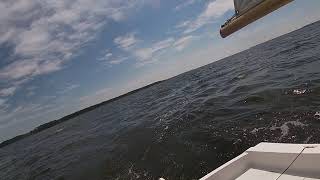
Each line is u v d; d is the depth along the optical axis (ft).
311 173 12.42
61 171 49.70
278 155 13.51
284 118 33.96
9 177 73.77
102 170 39.17
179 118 55.01
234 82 86.94
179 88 150.92
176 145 37.01
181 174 28.84
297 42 165.07
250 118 38.50
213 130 38.24
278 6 6.27
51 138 159.74
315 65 64.44
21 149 177.06
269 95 48.34
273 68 85.66
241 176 14.35
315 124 29.27
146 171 32.58
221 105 54.29
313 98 38.01
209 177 13.79
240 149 29.84
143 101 157.28
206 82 126.82
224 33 8.19
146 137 47.93
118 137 60.39
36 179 52.90
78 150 67.00
